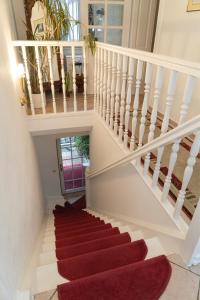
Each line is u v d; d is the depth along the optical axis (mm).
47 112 3262
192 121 1146
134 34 4020
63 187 5781
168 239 1530
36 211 2971
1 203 1261
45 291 1207
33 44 2557
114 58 2229
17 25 3447
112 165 2572
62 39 3186
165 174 2029
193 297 1172
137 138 2594
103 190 3404
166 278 1252
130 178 2188
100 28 3885
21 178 2078
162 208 1608
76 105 3346
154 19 3941
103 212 3512
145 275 1262
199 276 1274
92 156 4043
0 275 1026
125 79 2088
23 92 2646
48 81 3473
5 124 1682
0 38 1883
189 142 2576
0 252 1103
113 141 2600
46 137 4723
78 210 5098
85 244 1838
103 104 2855
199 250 1276
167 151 2402
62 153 5594
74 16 3865
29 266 1671
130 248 1552
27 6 3146
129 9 3797
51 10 2943
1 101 1633
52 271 1394
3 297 998
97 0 3658
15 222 1570
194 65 1135
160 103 3410
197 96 2658
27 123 3053
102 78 2752
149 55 1517
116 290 1185
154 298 1158
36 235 2564
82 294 1169
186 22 2699
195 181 1957
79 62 4121
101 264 1444
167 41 3129
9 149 1700
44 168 5176
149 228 1823
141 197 1965
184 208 1657
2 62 1823
